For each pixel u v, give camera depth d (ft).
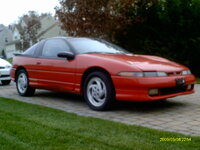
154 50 36.47
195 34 34.01
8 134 10.52
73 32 41.37
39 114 13.94
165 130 11.47
